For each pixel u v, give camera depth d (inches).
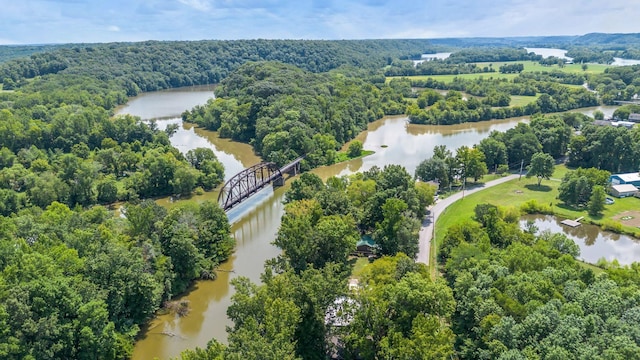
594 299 2758.4
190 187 6569.9
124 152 7239.2
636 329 2410.2
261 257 4653.1
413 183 5388.8
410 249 4188.0
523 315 2751.0
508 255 3575.3
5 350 2511.1
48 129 7780.5
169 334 3464.6
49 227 3892.7
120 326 3265.3
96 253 3449.8
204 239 4370.1
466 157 6510.8
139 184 6461.6
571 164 7480.3
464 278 3152.1
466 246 3782.0
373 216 4790.8
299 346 2755.9
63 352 2807.6
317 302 2795.3
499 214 4729.3
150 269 3727.9
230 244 4618.6
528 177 6653.5
